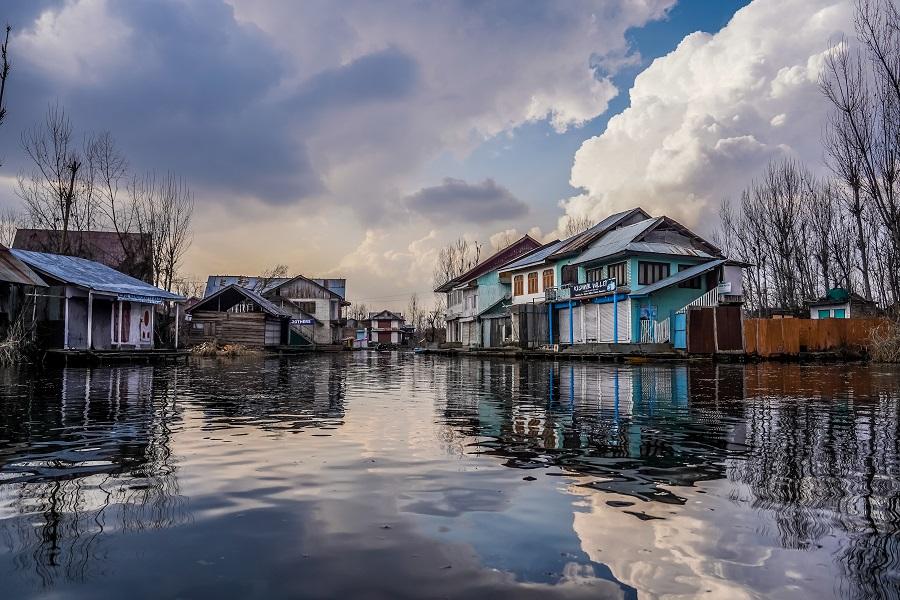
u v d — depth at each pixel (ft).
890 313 84.02
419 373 54.08
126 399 27.53
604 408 24.68
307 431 18.28
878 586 6.81
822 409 24.14
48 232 104.63
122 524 9.07
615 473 12.60
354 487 11.37
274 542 8.29
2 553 7.81
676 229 98.27
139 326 84.79
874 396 29.76
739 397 29.45
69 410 23.26
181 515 9.54
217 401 27.09
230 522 9.20
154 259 111.86
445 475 12.37
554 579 7.02
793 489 11.23
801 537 8.50
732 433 17.92
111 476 12.21
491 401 27.73
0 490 11.02
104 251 116.78
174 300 88.89
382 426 19.40
